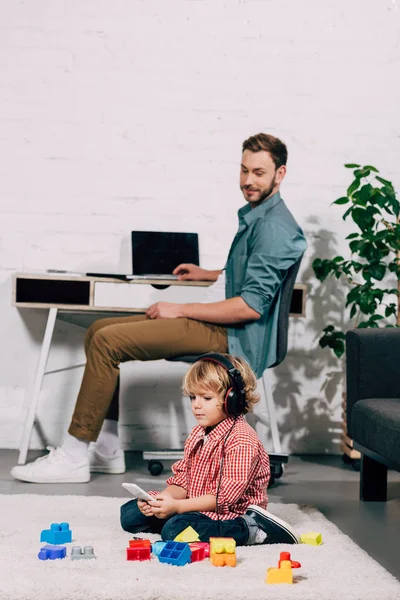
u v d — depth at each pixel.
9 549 2.09
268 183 3.32
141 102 3.89
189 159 3.91
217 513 2.26
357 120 3.98
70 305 3.43
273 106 3.94
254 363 3.25
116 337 3.20
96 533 2.30
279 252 3.19
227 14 3.92
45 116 3.86
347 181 3.98
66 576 1.87
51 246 3.86
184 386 2.35
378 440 2.66
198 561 2.04
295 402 3.97
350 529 2.56
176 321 3.27
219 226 3.92
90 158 3.88
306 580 1.91
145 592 1.77
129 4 3.89
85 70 3.87
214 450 2.30
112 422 3.42
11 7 3.84
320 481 3.34
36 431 3.85
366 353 2.96
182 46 3.91
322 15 3.96
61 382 3.86
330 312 4.00
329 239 3.97
